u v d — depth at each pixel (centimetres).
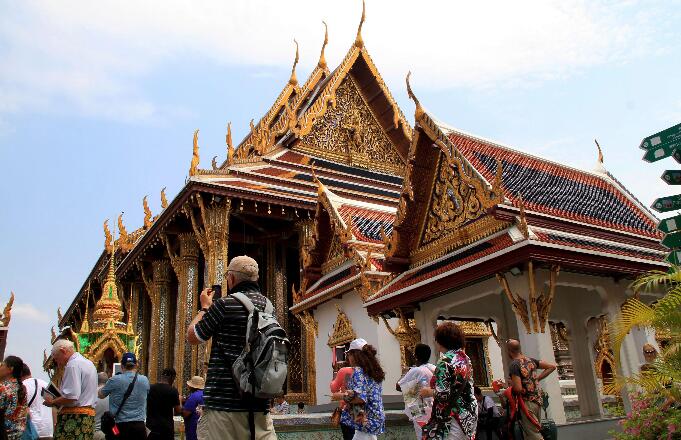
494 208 839
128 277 2873
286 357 387
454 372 472
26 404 724
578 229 934
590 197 1096
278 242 2267
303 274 1579
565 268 830
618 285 938
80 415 697
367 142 2556
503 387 841
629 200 1203
